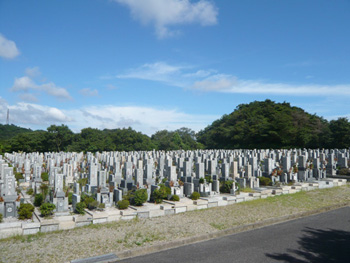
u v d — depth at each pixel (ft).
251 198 50.29
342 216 40.27
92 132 184.34
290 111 215.51
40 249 26.35
